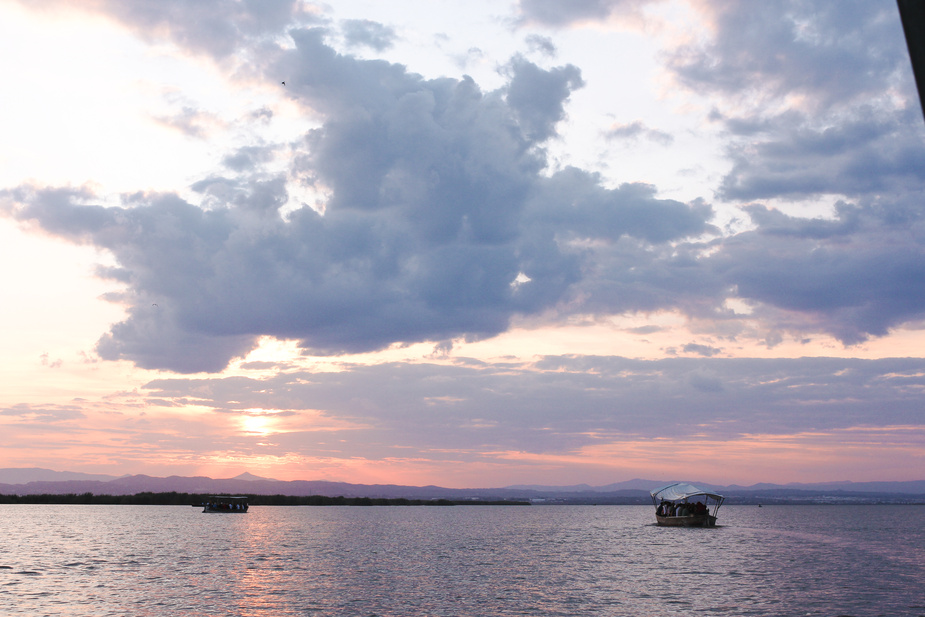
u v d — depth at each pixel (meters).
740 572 57.47
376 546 85.06
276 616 37.41
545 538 102.94
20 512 179.38
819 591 46.50
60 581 49.78
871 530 125.12
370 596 44.03
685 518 123.31
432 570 58.88
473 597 43.91
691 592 46.22
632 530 127.19
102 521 134.88
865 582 51.03
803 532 116.31
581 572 57.66
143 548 76.38
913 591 46.62
